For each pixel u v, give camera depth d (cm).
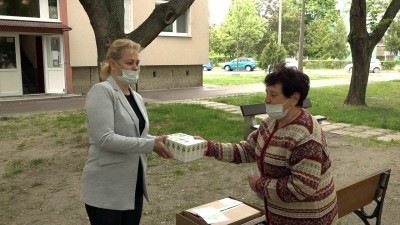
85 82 1652
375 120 1026
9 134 855
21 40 1692
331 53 5288
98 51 705
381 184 316
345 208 287
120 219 257
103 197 248
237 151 254
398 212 445
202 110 1162
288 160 206
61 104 1340
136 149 242
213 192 511
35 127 929
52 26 1470
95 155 250
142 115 267
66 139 804
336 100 1437
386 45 4931
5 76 1492
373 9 1262
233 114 1117
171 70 1956
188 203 472
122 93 255
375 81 2544
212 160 649
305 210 210
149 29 719
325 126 956
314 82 2434
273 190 207
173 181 550
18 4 1467
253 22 4612
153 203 471
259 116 1084
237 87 2056
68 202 478
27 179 564
